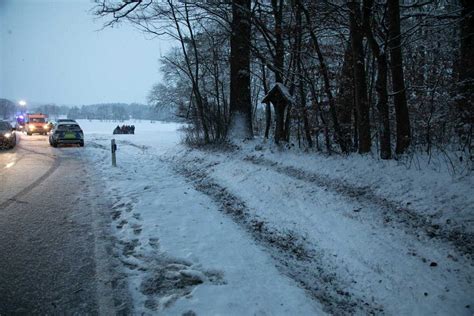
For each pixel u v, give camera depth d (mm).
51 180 11891
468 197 6645
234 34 14883
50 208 8492
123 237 6691
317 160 10984
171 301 4555
